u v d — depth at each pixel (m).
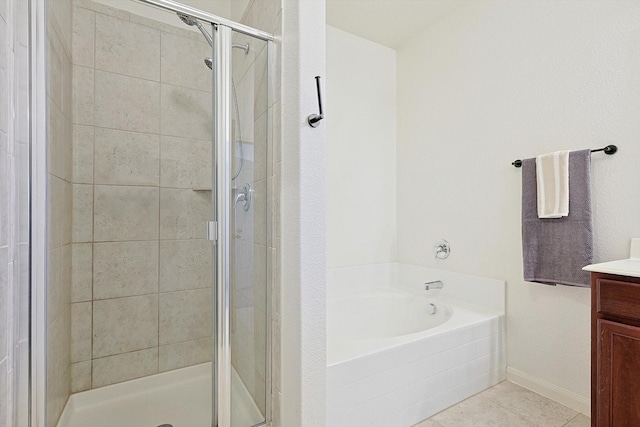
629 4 1.52
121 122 1.66
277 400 1.35
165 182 1.71
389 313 2.47
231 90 1.39
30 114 1.03
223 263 1.40
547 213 1.71
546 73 1.83
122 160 1.67
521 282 1.95
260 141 1.41
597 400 1.20
